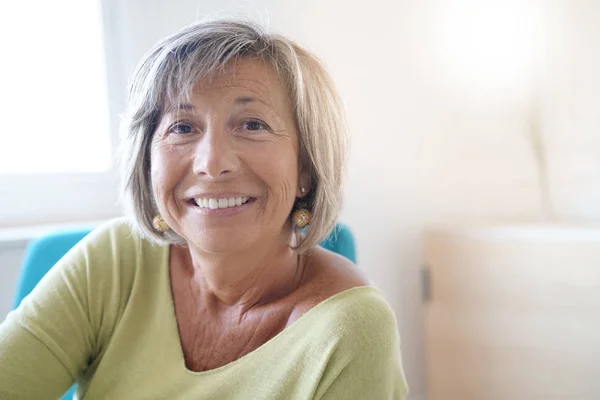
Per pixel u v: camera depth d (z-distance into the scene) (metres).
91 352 0.85
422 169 1.73
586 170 1.71
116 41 1.51
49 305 0.81
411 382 1.79
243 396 0.70
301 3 1.58
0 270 1.34
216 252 0.73
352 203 1.67
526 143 1.75
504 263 1.46
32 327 0.79
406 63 1.68
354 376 0.66
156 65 0.72
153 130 0.76
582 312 1.39
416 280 1.75
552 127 1.72
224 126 0.70
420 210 1.74
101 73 1.52
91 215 1.56
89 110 1.53
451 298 1.53
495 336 1.48
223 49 0.69
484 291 1.49
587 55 1.68
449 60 1.71
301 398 0.67
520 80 1.72
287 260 0.81
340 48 1.62
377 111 1.67
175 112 0.71
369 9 1.64
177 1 1.50
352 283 0.76
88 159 1.55
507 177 1.77
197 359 0.78
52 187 1.51
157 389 0.76
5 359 0.77
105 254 0.86
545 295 1.42
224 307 0.80
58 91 1.50
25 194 1.48
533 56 1.71
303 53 0.76
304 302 0.75
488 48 1.72
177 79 0.70
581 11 1.68
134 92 0.76
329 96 0.77
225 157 0.68
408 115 1.70
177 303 0.83
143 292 0.84
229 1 1.53
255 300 0.79
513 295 1.46
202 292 0.81
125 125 0.80
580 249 1.38
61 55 1.49
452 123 1.74
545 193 1.74
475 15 1.71
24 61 1.46
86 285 0.83
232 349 0.77
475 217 1.77
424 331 1.74
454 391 1.54
